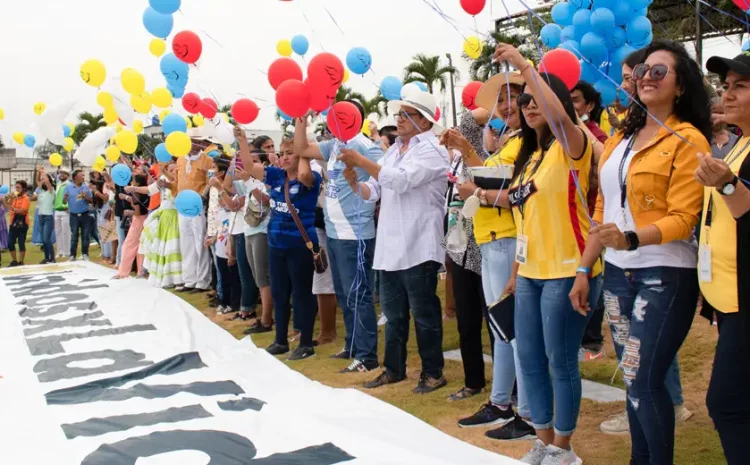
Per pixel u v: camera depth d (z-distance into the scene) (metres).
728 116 2.29
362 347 4.69
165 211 8.34
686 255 2.44
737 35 6.21
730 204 2.11
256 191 5.81
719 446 2.97
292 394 4.00
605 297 2.68
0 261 12.48
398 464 2.84
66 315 6.62
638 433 2.65
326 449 3.04
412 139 4.08
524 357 2.93
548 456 2.82
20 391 4.12
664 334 2.42
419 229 4.04
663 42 2.54
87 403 3.82
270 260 5.21
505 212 3.29
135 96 5.72
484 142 4.11
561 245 2.76
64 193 12.63
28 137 8.16
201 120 7.35
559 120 2.62
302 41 4.92
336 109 3.90
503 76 3.32
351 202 4.73
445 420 3.57
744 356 2.16
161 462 2.95
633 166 2.51
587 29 4.15
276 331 5.31
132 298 7.46
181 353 4.92
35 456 3.04
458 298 3.87
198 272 8.26
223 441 3.18
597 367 4.25
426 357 4.11
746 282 2.12
